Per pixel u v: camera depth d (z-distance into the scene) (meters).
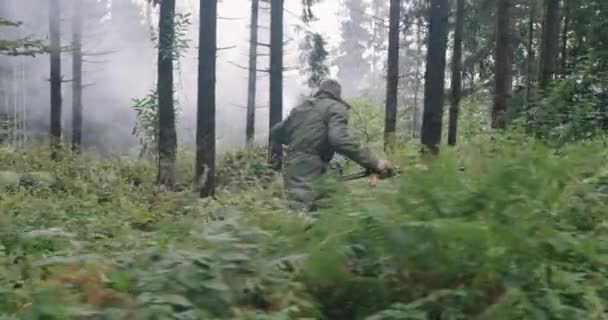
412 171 2.75
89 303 2.28
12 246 4.29
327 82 6.06
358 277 2.63
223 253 2.60
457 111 22.61
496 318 2.28
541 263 2.48
